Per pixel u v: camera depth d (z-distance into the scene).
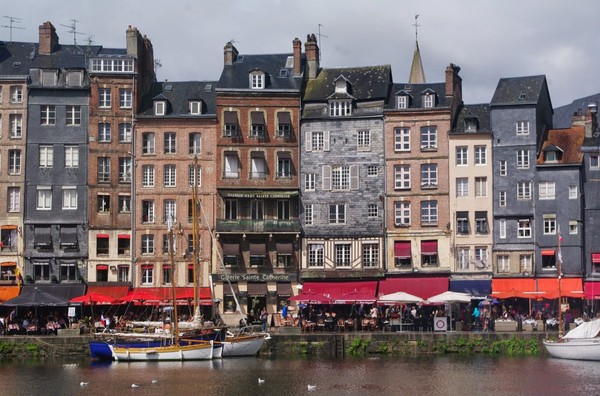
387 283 85.12
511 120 85.12
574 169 83.75
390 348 72.50
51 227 86.19
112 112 87.31
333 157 87.06
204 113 87.81
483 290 83.75
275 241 86.56
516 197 84.56
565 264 83.19
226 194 86.38
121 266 86.25
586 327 68.19
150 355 69.25
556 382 58.38
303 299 78.69
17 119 87.06
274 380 60.09
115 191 86.88
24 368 66.38
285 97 87.81
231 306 85.94
